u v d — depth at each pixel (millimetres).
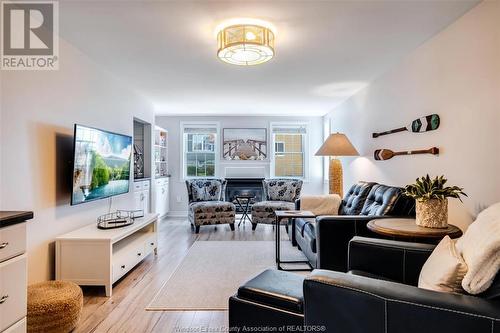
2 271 1338
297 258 3469
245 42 2156
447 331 1002
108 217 3393
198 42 2541
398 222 2184
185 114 6285
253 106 5395
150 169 5051
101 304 2312
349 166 4691
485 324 962
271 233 4777
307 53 2795
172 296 2449
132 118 4156
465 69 2064
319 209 3859
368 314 1108
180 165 6395
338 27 2256
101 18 2131
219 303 2332
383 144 3430
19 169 2102
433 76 2434
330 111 5816
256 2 1907
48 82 2391
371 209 2934
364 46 2629
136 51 2752
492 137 1841
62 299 1838
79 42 2566
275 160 6430
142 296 2451
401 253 1714
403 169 2947
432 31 2330
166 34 2383
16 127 2076
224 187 5715
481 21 1914
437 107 2389
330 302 1175
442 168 2332
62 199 2586
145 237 3352
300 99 4809
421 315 1034
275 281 1586
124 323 2041
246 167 6406
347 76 3537
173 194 6422
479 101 1939
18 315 1426
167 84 3883
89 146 2768
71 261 2443
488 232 1161
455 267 1222
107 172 3125
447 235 1692
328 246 2555
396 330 1064
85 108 2922
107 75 3385
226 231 4918
